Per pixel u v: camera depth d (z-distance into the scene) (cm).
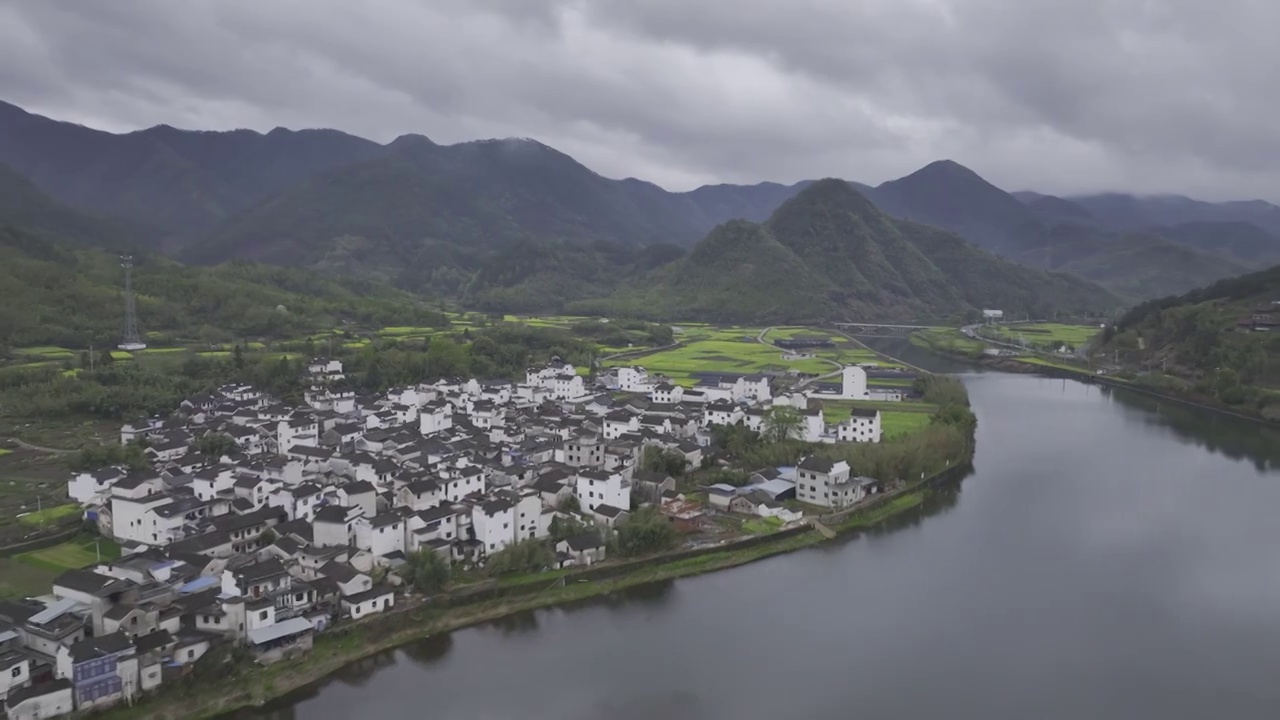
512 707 9794
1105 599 13212
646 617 12275
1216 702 10269
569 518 14625
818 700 10100
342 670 10475
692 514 15862
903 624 12219
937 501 18338
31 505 15550
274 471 16212
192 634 10038
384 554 12650
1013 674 10838
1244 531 16550
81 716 8712
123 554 13150
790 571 14188
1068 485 19812
